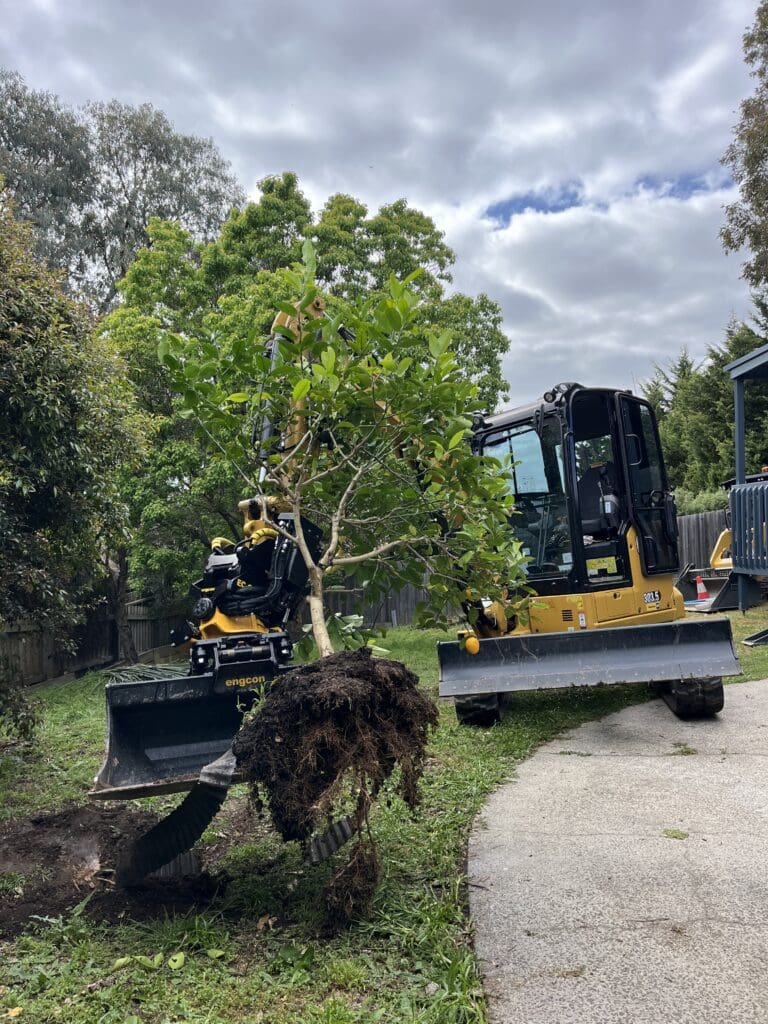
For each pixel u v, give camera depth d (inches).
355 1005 116.1
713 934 131.0
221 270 609.0
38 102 1285.7
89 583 414.3
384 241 675.4
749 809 188.1
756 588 552.4
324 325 157.2
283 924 142.3
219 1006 115.9
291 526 186.1
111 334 525.3
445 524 186.7
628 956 126.0
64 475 268.4
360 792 133.2
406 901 146.8
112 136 1322.6
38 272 277.9
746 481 535.2
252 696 176.7
